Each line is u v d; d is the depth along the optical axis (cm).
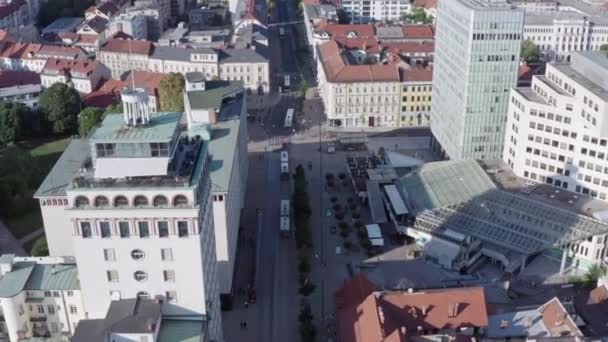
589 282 17712
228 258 16638
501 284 17688
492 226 19150
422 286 17812
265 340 15975
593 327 15612
